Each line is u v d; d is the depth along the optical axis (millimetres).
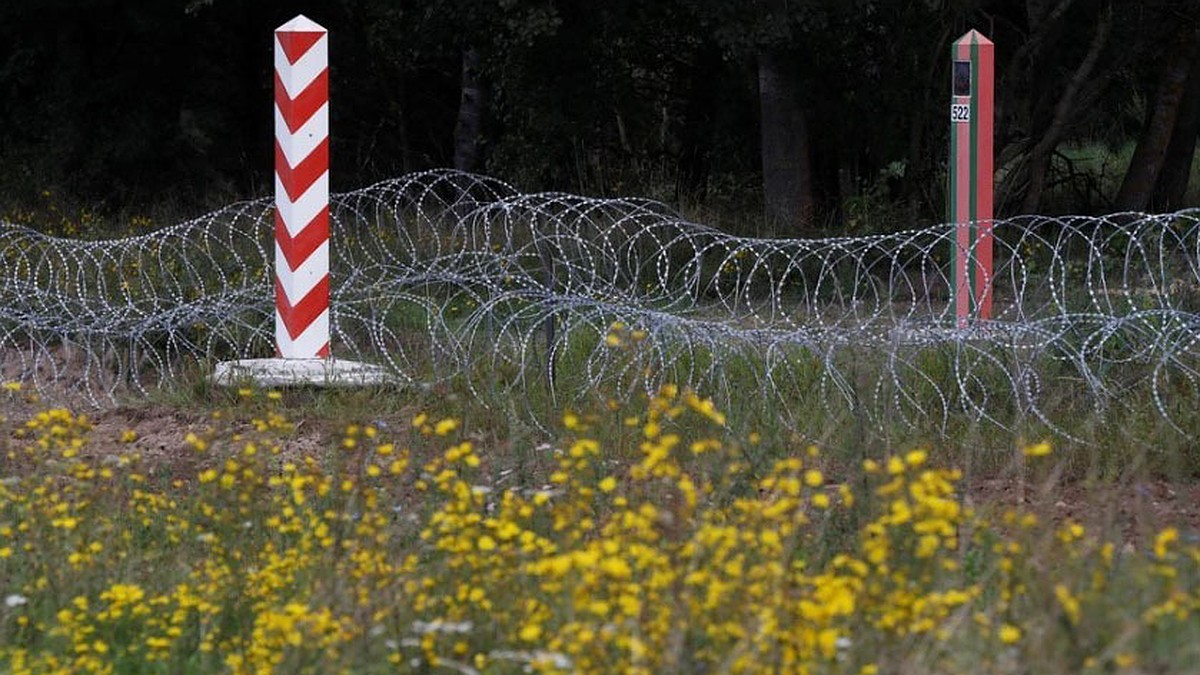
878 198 41000
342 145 55375
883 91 41906
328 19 53031
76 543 13797
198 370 23703
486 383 21844
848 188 43906
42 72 50750
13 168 49000
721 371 19422
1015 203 45438
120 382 23531
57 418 16375
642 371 21000
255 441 18125
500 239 31250
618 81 45188
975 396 20328
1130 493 16406
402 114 55375
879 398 19516
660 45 46000
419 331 25688
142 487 16969
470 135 52156
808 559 12789
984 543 12648
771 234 38406
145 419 21688
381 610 11477
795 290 33188
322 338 23656
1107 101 50469
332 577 12266
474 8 40375
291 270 23484
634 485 15414
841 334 20062
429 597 11836
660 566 10938
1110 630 9875
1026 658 9875
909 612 10344
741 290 32125
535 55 43125
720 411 18922
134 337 23703
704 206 41094
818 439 18234
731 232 38812
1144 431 18391
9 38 50875
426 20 43938
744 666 9680
